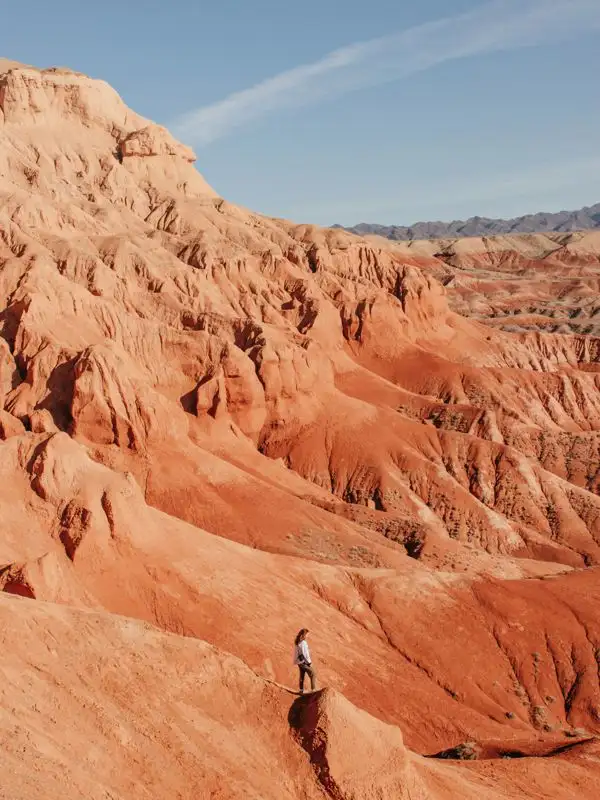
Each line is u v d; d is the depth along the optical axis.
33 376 67.25
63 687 22.38
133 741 22.05
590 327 189.00
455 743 41.81
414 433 91.31
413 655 47.19
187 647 25.42
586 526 84.81
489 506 86.75
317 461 85.50
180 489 63.78
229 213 136.50
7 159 116.44
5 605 23.59
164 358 81.12
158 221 127.31
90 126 134.00
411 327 127.88
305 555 59.50
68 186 122.50
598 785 32.72
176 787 21.58
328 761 23.84
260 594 44.38
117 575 40.88
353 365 112.31
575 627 51.09
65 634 23.94
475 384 116.06
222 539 47.53
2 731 19.52
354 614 47.91
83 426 64.12
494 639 49.84
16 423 61.53
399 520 72.81
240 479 67.06
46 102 128.75
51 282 77.81
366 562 60.19
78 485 42.53
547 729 45.25
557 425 118.06
